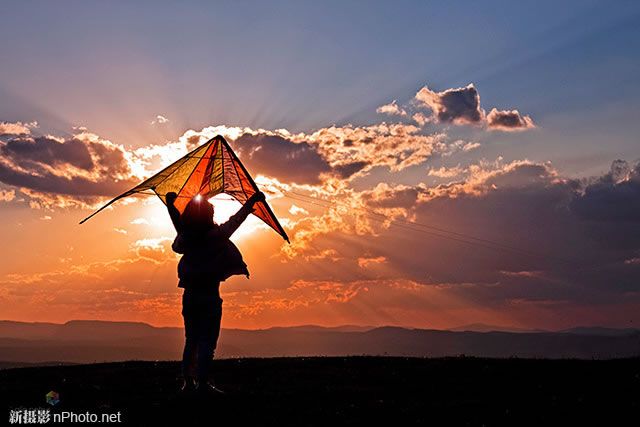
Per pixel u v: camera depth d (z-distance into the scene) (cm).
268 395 1055
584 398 1080
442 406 995
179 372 1427
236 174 1103
